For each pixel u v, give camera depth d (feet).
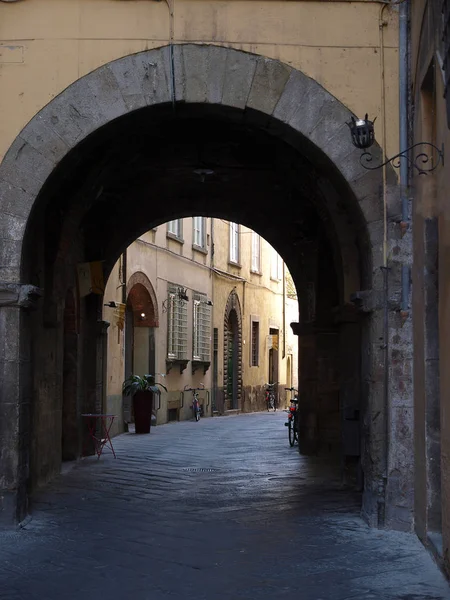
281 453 51.08
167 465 44.60
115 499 33.53
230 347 103.86
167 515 30.07
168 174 46.78
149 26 29.53
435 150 25.59
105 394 53.93
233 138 39.68
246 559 23.61
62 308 40.55
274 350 122.52
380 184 28.89
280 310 125.29
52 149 29.07
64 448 46.32
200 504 32.35
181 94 29.32
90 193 40.57
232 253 103.14
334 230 38.27
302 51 29.55
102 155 38.58
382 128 29.14
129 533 26.96
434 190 25.70
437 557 22.81
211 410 94.89
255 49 29.55
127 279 66.69
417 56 27.27
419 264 26.58
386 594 20.29
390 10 29.66
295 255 53.11
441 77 22.53
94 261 48.11
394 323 28.17
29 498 30.55
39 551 24.53
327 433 50.06
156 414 74.84
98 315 50.83
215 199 53.01
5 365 27.73
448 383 21.38
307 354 51.29
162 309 76.64
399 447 27.73
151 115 30.30
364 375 29.48
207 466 44.19
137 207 52.11
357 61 29.53
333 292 50.31
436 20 23.26
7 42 29.40
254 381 111.55
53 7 29.53
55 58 29.35
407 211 28.37
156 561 23.38
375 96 29.37
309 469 43.04
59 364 41.45
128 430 68.08
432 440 25.12
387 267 28.43
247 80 29.45
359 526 28.09
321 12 29.68
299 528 27.78
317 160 30.40
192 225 86.99
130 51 29.45
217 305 96.53
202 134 39.22
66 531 27.27
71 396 46.50
